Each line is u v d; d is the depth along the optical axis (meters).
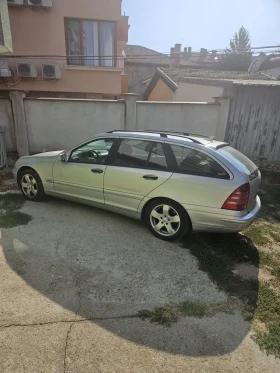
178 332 2.33
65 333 2.26
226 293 2.84
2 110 7.00
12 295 2.64
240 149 8.48
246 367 2.05
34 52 10.41
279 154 8.46
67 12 10.19
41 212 4.51
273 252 3.69
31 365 1.98
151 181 3.67
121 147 3.99
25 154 7.30
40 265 3.11
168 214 3.68
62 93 11.24
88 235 3.83
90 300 2.64
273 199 5.72
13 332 2.24
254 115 8.14
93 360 2.05
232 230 3.38
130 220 4.34
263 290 2.90
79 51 10.78
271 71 22.59
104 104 7.28
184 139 3.72
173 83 14.32
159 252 3.50
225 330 2.38
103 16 10.48
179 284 2.93
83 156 4.32
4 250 3.37
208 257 3.42
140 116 7.48
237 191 3.24
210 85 9.34
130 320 2.43
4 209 4.57
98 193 4.18
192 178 3.44
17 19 9.94
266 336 2.33
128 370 1.99
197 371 2.00
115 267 3.16
